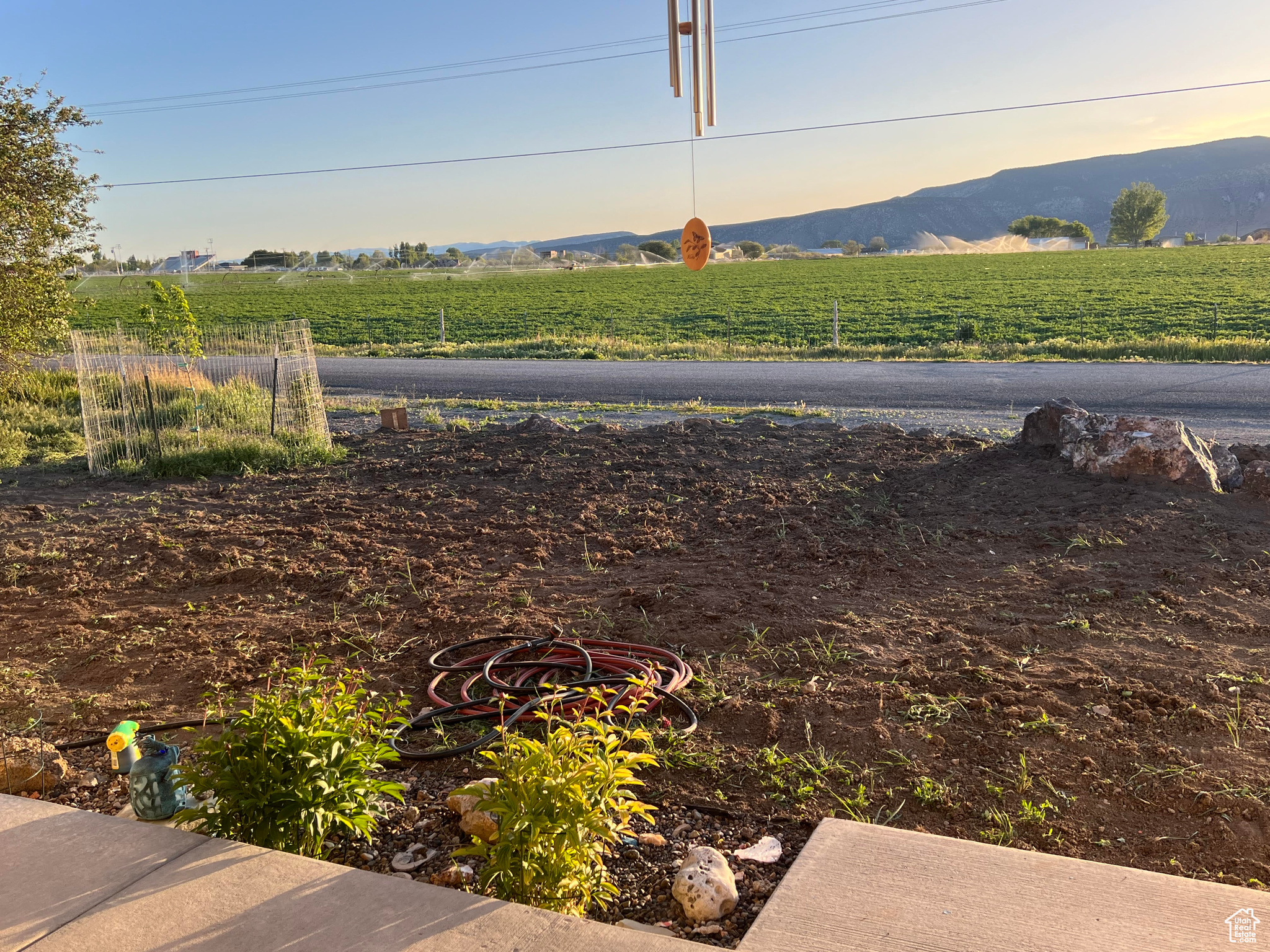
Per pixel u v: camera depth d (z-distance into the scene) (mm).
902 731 3820
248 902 2398
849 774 3484
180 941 2227
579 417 14977
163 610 5891
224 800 2861
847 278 62781
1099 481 7543
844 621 5176
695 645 4938
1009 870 2592
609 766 2695
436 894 2439
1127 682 4191
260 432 12086
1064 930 2287
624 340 32281
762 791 3426
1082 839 3039
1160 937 2246
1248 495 7105
